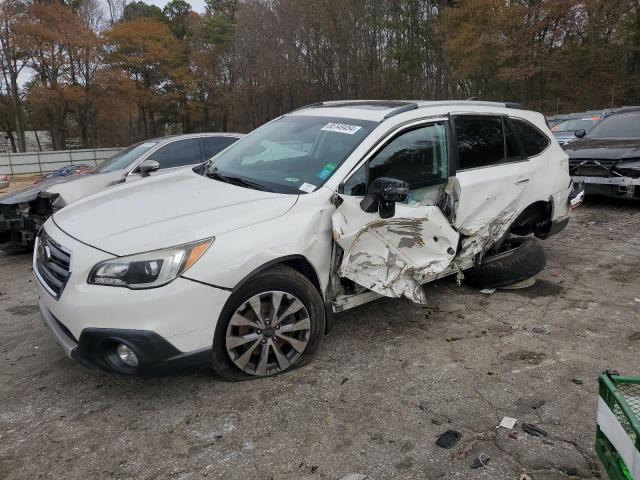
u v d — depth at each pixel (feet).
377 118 13.61
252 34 177.47
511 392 11.09
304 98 169.48
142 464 9.13
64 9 164.45
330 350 13.02
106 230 10.84
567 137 46.14
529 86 119.85
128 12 212.64
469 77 134.72
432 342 13.43
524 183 16.30
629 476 6.48
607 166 27.91
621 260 20.10
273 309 11.22
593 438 9.55
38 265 11.94
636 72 109.70
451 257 13.74
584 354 12.71
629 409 6.51
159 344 9.89
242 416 10.38
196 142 27.50
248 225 10.91
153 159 25.94
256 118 185.68
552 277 18.34
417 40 159.74
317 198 11.88
